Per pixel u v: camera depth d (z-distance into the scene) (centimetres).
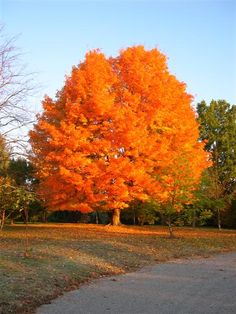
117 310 866
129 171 2328
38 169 2602
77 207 2475
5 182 1445
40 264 1259
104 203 2541
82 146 2419
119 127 2362
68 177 2372
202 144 2734
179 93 2631
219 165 4728
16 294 948
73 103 2489
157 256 1647
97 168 2362
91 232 2447
